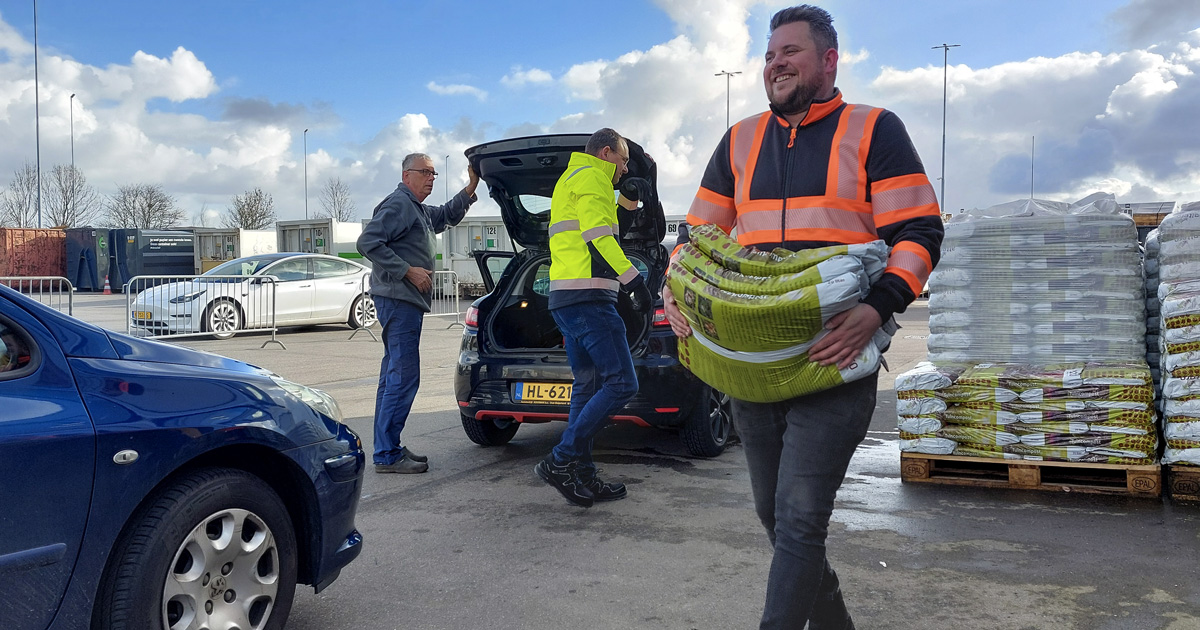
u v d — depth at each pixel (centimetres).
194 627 242
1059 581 335
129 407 231
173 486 242
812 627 245
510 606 318
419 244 526
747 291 199
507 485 493
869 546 379
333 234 2438
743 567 355
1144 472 435
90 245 3084
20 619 208
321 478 282
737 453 573
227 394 259
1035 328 488
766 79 221
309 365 1077
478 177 566
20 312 222
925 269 202
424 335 1529
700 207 242
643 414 518
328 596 329
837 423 212
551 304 435
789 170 218
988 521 413
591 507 445
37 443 209
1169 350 425
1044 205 505
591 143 436
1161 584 330
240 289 1417
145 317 1377
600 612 311
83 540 218
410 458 525
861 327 196
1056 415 450
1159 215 1906
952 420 477
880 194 208
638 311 526
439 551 379
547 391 529
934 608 310
